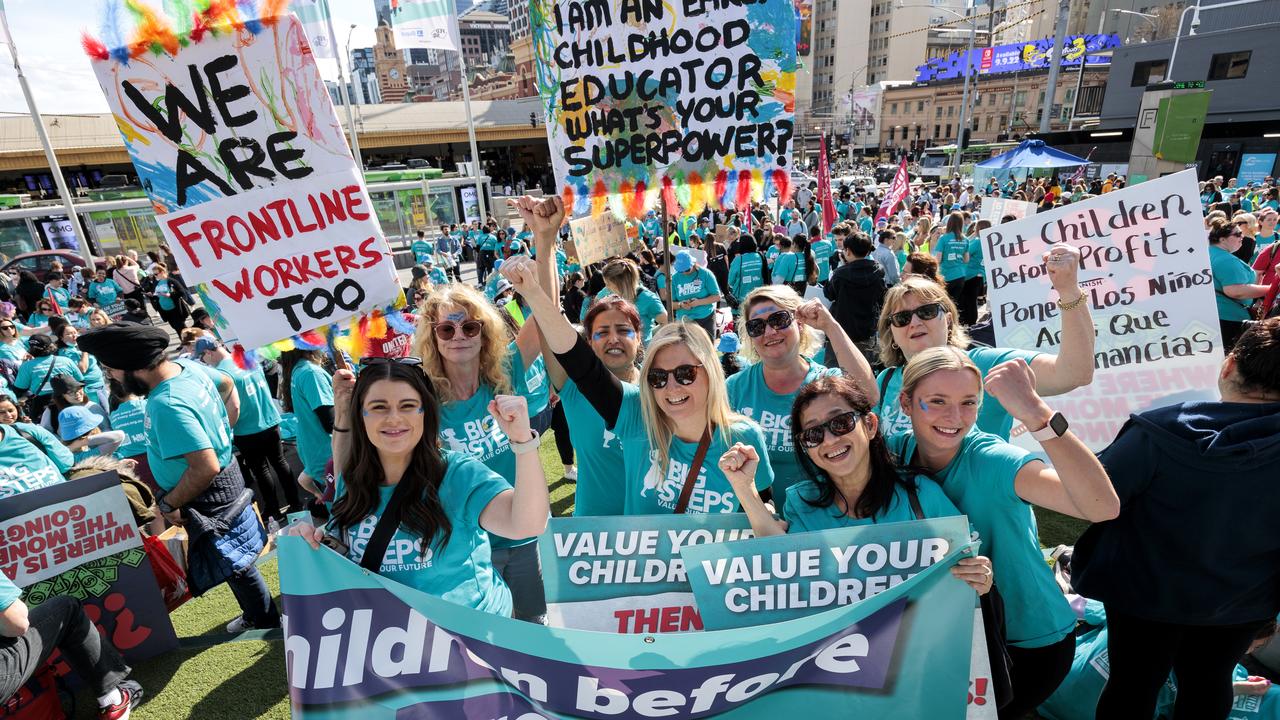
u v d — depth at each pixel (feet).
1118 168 83.61
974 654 5.76
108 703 8.96
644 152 9.70
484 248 55.21
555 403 16.20
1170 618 6.53
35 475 9.98
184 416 9.95
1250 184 66.08
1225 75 94.02
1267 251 19.67
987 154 123.13
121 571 9.95
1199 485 6.07
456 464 6.53
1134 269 10.91
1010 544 6.13
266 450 15.62
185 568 11.12
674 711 5.98
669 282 10.30
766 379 9.18
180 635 11.36
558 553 7.36
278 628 11.18
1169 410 6.45
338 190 8.05
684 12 9.09
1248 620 6.45
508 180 162.40
